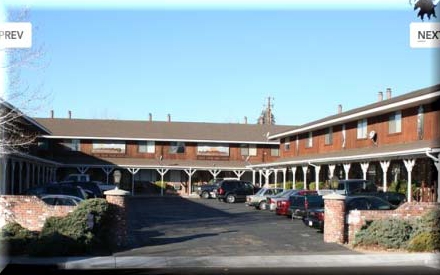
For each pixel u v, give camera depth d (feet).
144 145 206.69
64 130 201.05
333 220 66.39
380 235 60.80
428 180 98.84
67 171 198.08
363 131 124.98
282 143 186.91
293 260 53.21
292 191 106.11
